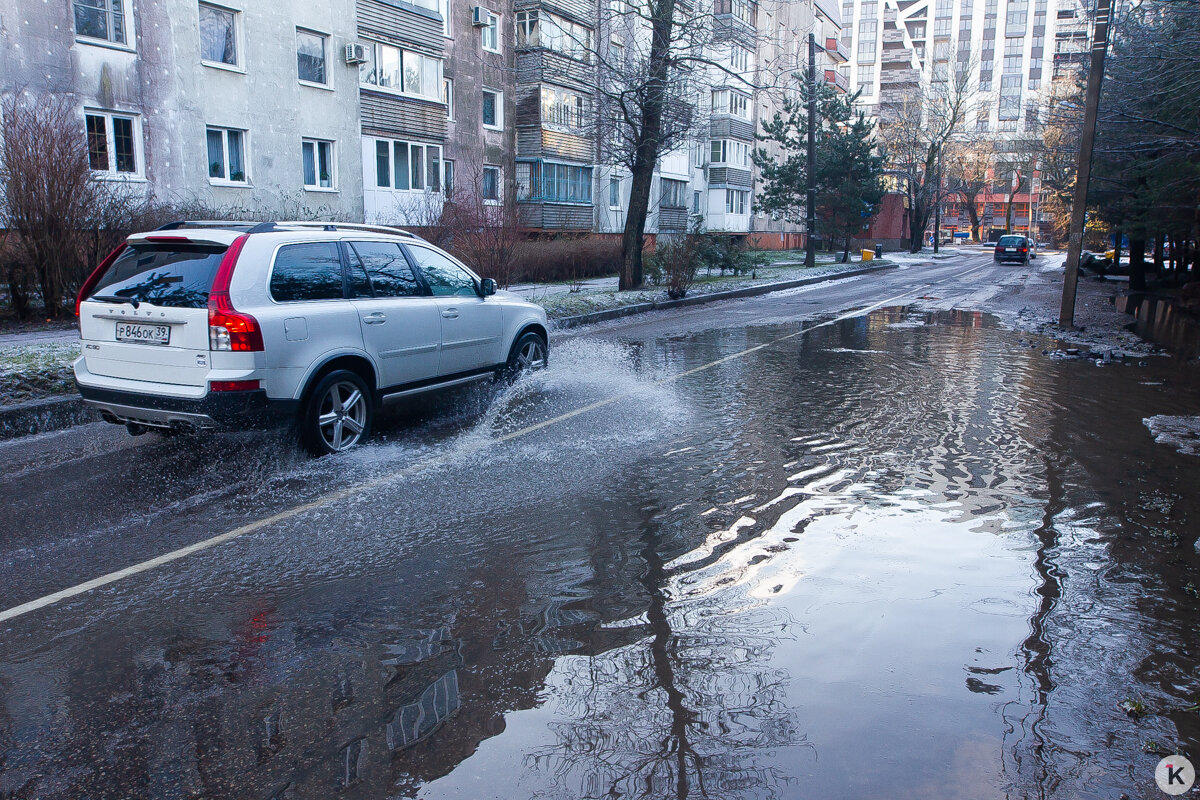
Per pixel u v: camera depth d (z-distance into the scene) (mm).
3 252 11984
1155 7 13492
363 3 24750
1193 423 7246
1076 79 23141
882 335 13750
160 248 5895
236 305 5480
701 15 19359
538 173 31891
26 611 3627
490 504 5035
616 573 4016
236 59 21344
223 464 5902
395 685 3033
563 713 2850
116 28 18578
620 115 21031
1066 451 6277
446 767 2561
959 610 3615
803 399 8289
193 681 3066
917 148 64188
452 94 29078
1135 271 26500
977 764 2576
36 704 2918
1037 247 96562
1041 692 2977
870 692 2971
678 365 10445
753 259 29141
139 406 5699
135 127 19109
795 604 3676
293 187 22984
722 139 47031
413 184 27562
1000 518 4781
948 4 112812
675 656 3225
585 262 25906
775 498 5141
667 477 5586
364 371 6512
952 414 7590
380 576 3994
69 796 2439
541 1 30516
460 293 7695
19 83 16828
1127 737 2719
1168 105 14648
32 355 8773
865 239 70000
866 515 4832
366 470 5762
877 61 116562
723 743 2676
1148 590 3824
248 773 2537
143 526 4664
